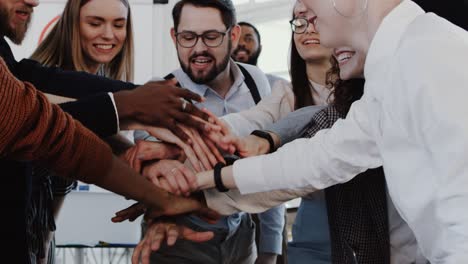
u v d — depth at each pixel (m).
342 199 1.92
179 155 2.16
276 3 5.18
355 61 1.63
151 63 4.67
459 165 1.17
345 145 1.66
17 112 1.39
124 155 2.17
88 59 2.82
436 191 1.21
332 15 1.55
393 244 1.91
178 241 2.57
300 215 2.17
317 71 2.43
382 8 1.48
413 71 1.25
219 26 2.90
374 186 1.89
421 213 1.26
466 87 1.19
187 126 2.11
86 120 1.90
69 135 1.49
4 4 1.92
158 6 4.69
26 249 1.68
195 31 2.89
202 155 2.10
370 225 1.91
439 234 1.23
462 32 1.31
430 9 1.70
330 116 2.06
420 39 1.29
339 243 1.94
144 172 2.11
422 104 1.22
